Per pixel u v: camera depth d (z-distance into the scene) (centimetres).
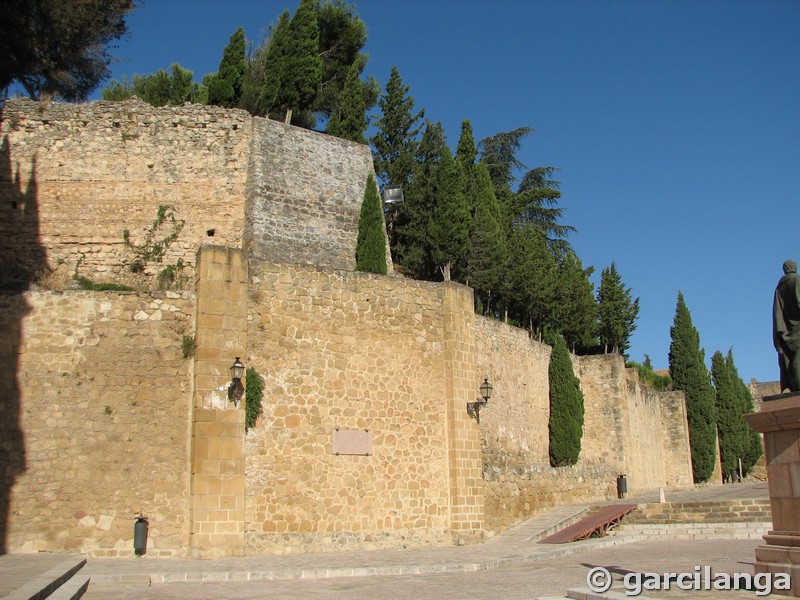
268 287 1991
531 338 3453
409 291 2247
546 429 3359
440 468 2188
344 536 1964
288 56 3469
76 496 1722
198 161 2731
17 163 2609
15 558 1569
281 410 1944
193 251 2659
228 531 1778
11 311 1780
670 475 4678
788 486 1147
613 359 3716
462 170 3591
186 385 1845
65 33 2425
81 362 1791
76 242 2591
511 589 1322
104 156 2666
